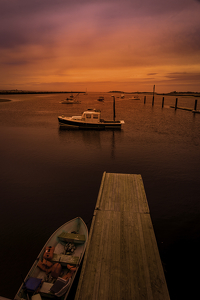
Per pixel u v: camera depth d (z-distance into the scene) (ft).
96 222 26.04
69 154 77.51
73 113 203.72
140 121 161.79
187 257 29.07
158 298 16.49
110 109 258.16
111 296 16.71
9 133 114.73
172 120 166.91
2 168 62.69
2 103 321.11
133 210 28.60
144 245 22.20
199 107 295.89
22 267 27.17
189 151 82.07
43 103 333.42
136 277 18.42
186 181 54.70
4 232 34.04
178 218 38.60
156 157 74.38
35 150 82.43
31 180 54.39
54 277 23.17
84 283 17.84
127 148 86.48
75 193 47.57
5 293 23.61
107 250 21.48
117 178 38.83
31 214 39.29
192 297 23.27
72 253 26.84
